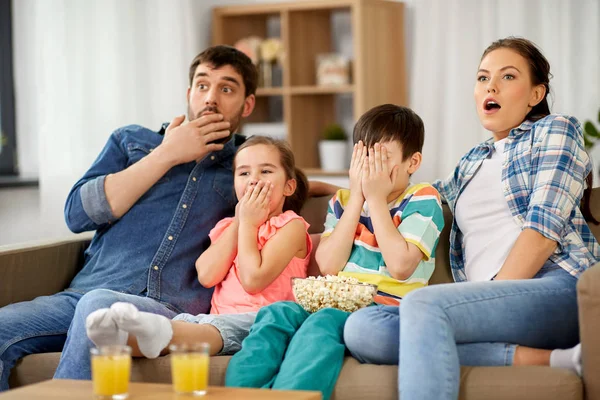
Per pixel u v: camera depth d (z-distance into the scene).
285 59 4.69
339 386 1.96
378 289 2.28
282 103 5.11
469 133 4.49
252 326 2.12
